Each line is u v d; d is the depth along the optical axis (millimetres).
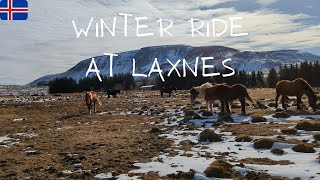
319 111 27172
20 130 25547
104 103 50281
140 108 39688
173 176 12836
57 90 131875
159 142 19016
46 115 36875
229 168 13250
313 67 116812
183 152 16547
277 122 23031
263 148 16547
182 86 130000
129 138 20562
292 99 38375
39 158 16047
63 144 19312
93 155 16359
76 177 13031
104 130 24094
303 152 15391
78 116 34656
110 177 12984
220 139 18781
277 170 12930
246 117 25672
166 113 32562
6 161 15602
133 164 14672
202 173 13062
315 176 12133
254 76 135875
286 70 122188
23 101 59062
